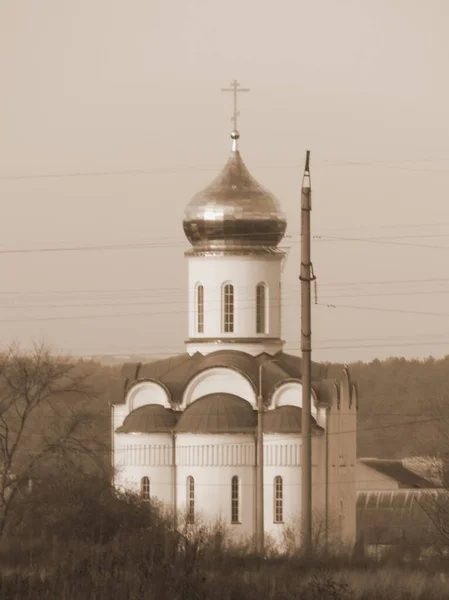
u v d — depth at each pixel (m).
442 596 124.62
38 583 122.31
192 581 120.75
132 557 125.88
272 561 151.00
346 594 123.38
